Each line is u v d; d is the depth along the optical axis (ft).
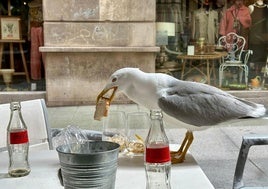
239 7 27.76
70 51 24.95
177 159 6.73
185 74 26.84
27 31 26.35
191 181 5.83
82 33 25.02
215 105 7.18
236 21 27.66
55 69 25.21
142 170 6.28
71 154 4.60
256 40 27.89
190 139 7.14
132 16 25.05
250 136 8.05
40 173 6.12
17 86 26.53
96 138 8.16
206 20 27.32
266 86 27.14
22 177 5.98
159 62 26.23
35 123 8.49
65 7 24.77
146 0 25.02
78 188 4.66
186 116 7.06
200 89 7.32
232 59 27.40
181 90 7.25
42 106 8.68
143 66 25.48
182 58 26.76
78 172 4.61
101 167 4.66
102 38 25.11
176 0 26.50
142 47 25.20
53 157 6.89
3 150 8.05
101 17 24.95
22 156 6.15
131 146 7.11
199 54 26.94
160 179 4.47
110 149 5.01
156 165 4.46
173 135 16.96
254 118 7.27
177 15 26.61
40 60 26.25
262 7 28.14
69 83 25.31
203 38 27.25
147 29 25.22
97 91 25.38
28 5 26.25
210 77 27.07
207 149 15.81
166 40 26.27
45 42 24.99
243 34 27.73
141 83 7.16
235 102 7.32
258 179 12.39
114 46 25.17
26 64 26.37
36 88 26.30
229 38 27.58
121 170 6.28
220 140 16.99
